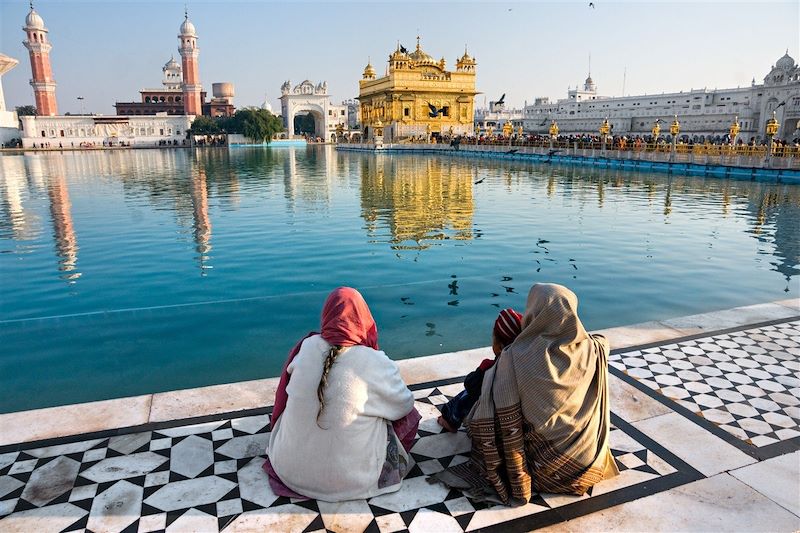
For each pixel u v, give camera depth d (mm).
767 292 6609
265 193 17531
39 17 73500
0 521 2367
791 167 20750
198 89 83375
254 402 3459
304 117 107500
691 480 2682
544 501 2541
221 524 2365
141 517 2406
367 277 7266
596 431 2586
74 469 2748
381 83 59062
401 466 2734
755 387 3648
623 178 22766
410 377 3809
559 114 99062
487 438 2545
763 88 58844
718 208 13891
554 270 7629
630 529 2352
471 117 58625
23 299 6383
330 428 2436
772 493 2578
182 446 2963
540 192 17656
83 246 9289
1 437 3033
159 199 15969
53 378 4359
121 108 92500
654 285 6902
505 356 2592
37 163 35094
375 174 25250
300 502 2521
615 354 4199
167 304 6148
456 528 2357
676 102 75312
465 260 8219
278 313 5809
